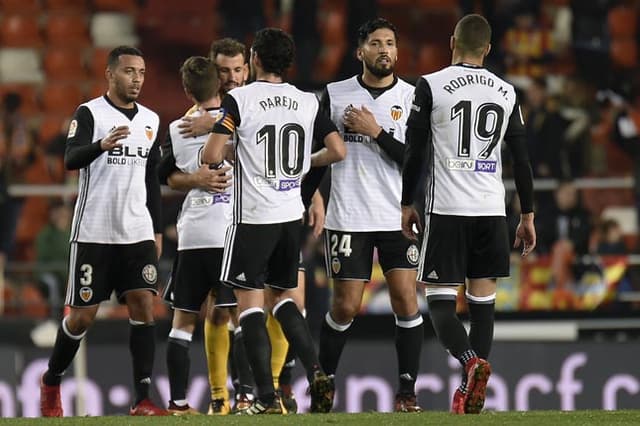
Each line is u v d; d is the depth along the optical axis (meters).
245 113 21.75
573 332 36.88
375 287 39.62
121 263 25.17
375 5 50.75
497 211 21.31
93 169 24.81
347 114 24.64
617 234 42.12
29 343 35.25
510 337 36.75
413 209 21.88
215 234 26.09
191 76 26.05
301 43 49.84
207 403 33.78
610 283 40.44
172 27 52.66
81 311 25.20
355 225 24.72
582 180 43.41
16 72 53.06
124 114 25.06
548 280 40.62
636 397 35.31
